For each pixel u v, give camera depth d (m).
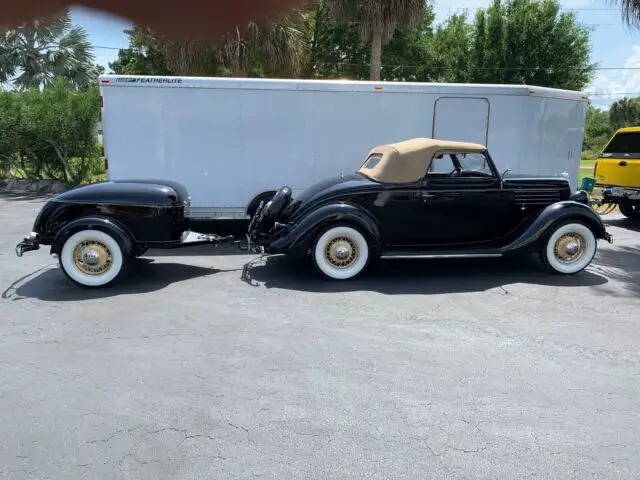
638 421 3.04
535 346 4.16
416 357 3.93
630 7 8.95
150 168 8.05
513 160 8.62
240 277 6.36
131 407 3.20
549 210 6.28
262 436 2.88
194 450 2.75
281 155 8.26
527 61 27.91
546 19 26.97
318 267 6.07
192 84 7.90
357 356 3.95
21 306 5.19
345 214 5.95
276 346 4.15
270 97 8.09
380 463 2.64
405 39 23.48
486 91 8.39
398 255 6.16
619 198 10.41
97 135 16.12
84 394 3.36
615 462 2.65
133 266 6.95
